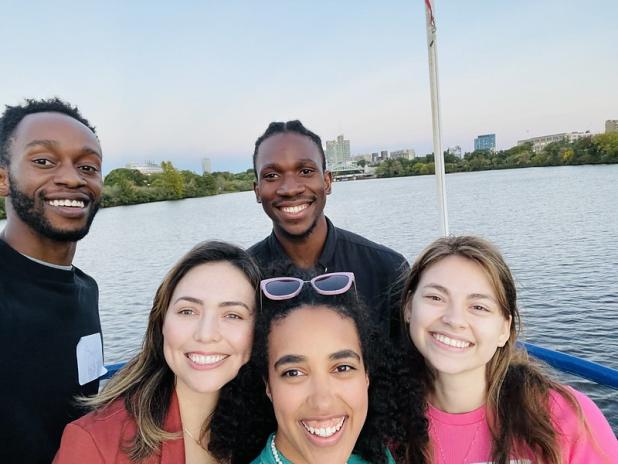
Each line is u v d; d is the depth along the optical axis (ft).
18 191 2.21
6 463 2.03
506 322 2.18
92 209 2.38
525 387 2.16
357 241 3.34
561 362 2.97
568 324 10.53
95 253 32.37
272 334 1.83
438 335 2.12
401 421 2.15
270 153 3.10
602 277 14.76
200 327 1.81
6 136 2.26
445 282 2.14
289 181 3.07
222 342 1.84
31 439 2.07
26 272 2.17
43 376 2.14
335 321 1.80
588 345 9.32
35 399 2.10
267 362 1.86
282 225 3.16
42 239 2.24
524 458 2.03
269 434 2.04
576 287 13.75
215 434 1.95
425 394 2.26
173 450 1.90
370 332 2.08
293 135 3.11
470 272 2.14
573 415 2.06
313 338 1.75
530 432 2.02
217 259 2.01
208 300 1.86
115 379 2.09
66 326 2.26
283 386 1.77
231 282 1.92
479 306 2.10
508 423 2.08
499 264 2.19
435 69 3.79
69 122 2.30
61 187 2.22
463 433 2.15
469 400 2.17
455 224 32.50
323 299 1.87
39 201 2.20
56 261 2.30
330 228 3.31
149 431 1.85
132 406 1.92
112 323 13.88
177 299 1.90
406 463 2.16
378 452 2.04
